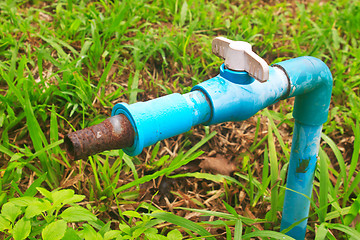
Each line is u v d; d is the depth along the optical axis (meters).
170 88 2.58
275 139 2.49
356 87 2.83
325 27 3.16
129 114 1.13
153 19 2.94
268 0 3.47
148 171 2.21
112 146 1.12
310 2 3.56
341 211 1.89
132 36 2.80
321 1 3.59
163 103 1.19
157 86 2.55
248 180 2.20
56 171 2.04
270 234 1.64
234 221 1.92
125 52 2.62
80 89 2.18
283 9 3.36
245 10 3.30
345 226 1.73
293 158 1.70
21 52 2.52
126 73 2.57
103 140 1.09
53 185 2.02
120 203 2.01
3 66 2.23
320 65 1.51
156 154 2.23
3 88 2.30
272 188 1.98
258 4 3.42
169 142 2.36
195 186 2.21
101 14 2.73
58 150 2.03
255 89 1.33
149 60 2.67
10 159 2.01
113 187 1.93
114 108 1.19
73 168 2.06
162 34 2.83
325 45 3.02
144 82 2.53
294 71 1.44
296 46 3.02
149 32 2.76
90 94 2.28
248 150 2.33
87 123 2.26
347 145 2.52
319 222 2.07
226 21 2.97
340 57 2.90
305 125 1.60
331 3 3.57
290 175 1.74
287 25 3.27
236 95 1.29
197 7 3.03
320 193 1.92
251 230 1.98
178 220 1.66
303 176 1.71
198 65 2.71
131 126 1.13
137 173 2.18
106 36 2.62
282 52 3.00
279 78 1.41
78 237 1.46
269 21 3.08
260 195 2.08
